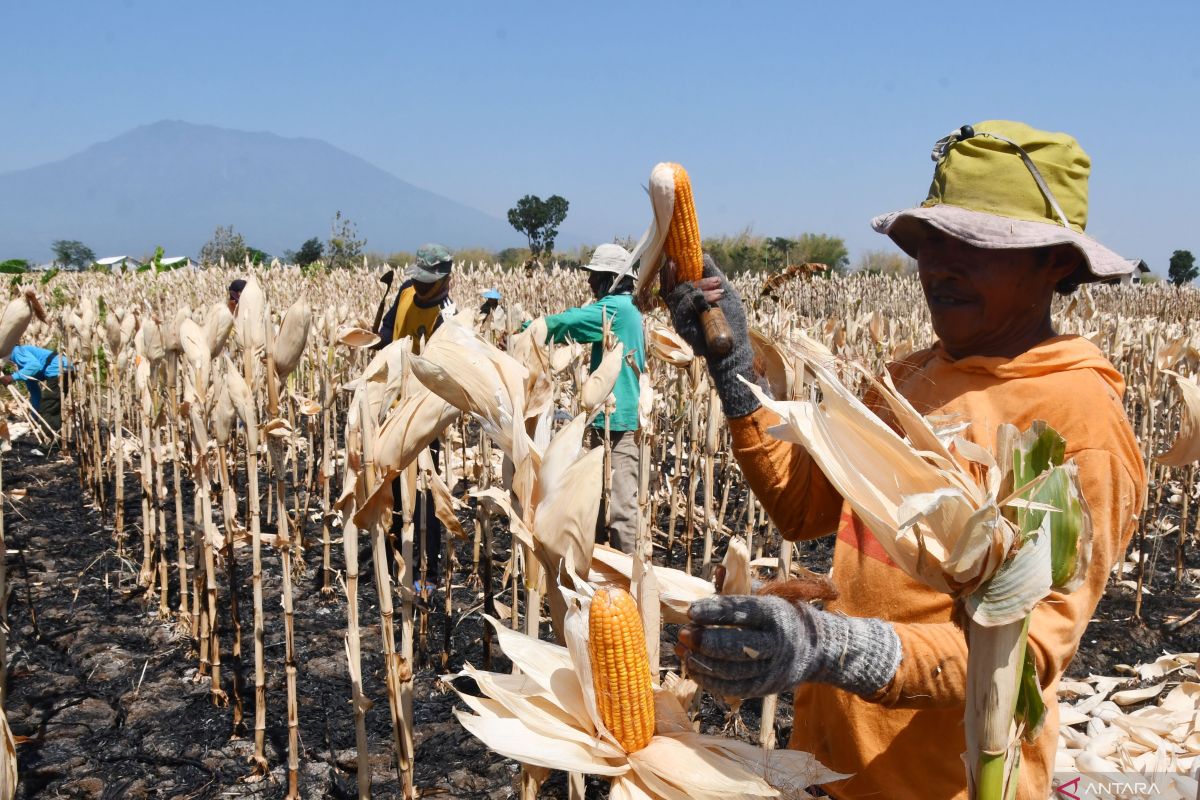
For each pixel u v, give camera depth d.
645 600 1.73
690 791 1.54
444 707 4.33
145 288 16.11
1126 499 1.60
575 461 1.78
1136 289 24.27
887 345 7.20
